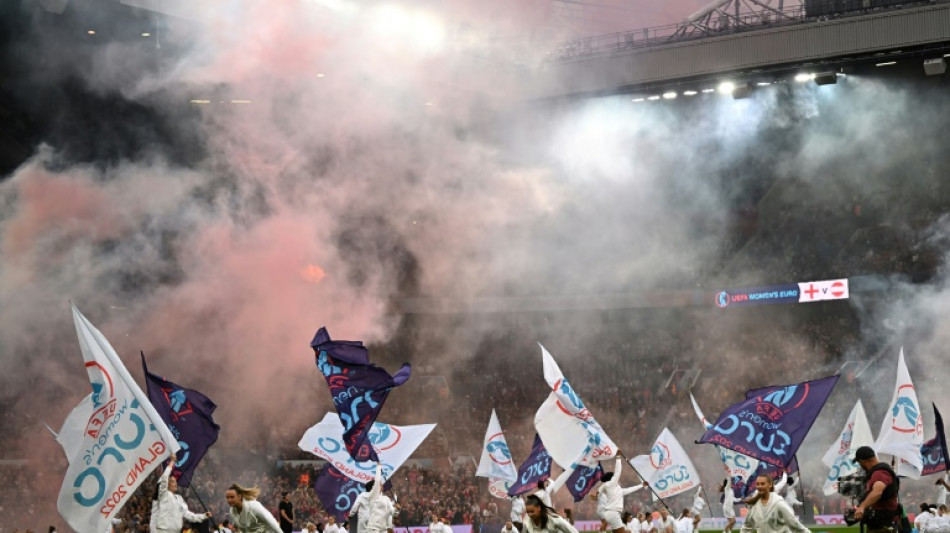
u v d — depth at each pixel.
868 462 13.64
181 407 20.23
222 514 45.50
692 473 37.00
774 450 22.39
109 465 18.97
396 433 26.39
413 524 45.19
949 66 54.34
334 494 26.36
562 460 22.77
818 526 43.78
